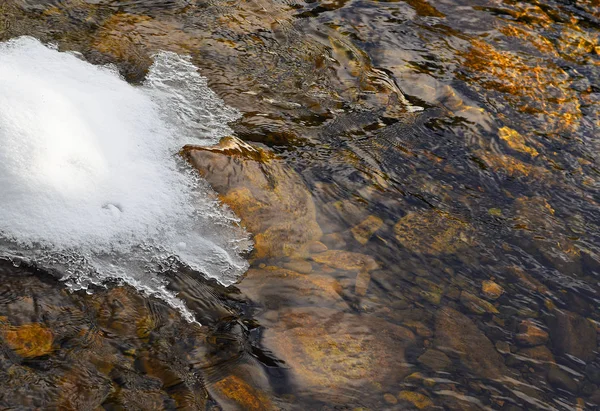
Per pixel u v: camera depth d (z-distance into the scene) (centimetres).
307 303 328
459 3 606
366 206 394
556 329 348
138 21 489
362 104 468
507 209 413
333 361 305
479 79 515
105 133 353
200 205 350
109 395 261
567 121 488
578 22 602
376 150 434
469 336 334
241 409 274
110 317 290
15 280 289
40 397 251
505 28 580
